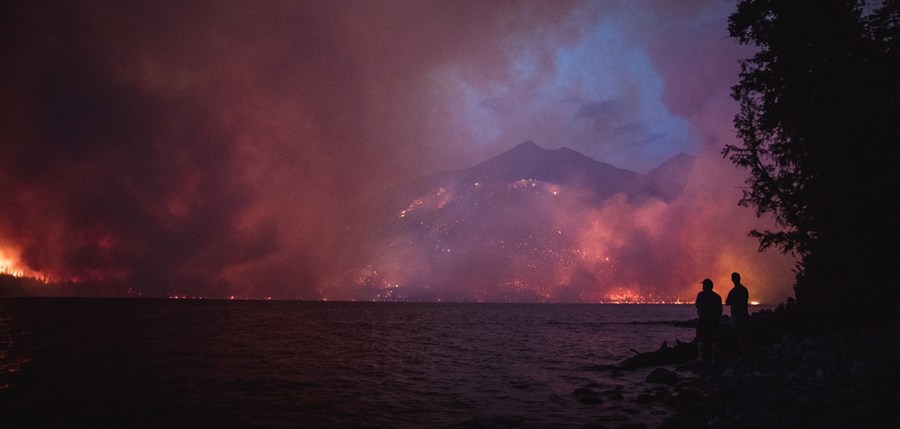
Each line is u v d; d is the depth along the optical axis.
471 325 64.31
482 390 15.95
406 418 11.91
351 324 61.31
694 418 11.12
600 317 100.94
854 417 8.77
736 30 28.44
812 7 25.05
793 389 11.90
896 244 23.95
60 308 106.19
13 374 18.17
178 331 42.19
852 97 22.83
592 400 13.86
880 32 23.47
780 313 23.58
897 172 22.58
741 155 31.03
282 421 11.51
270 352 26.67
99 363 21.16
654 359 22.05
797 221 29.05
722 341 22.39
